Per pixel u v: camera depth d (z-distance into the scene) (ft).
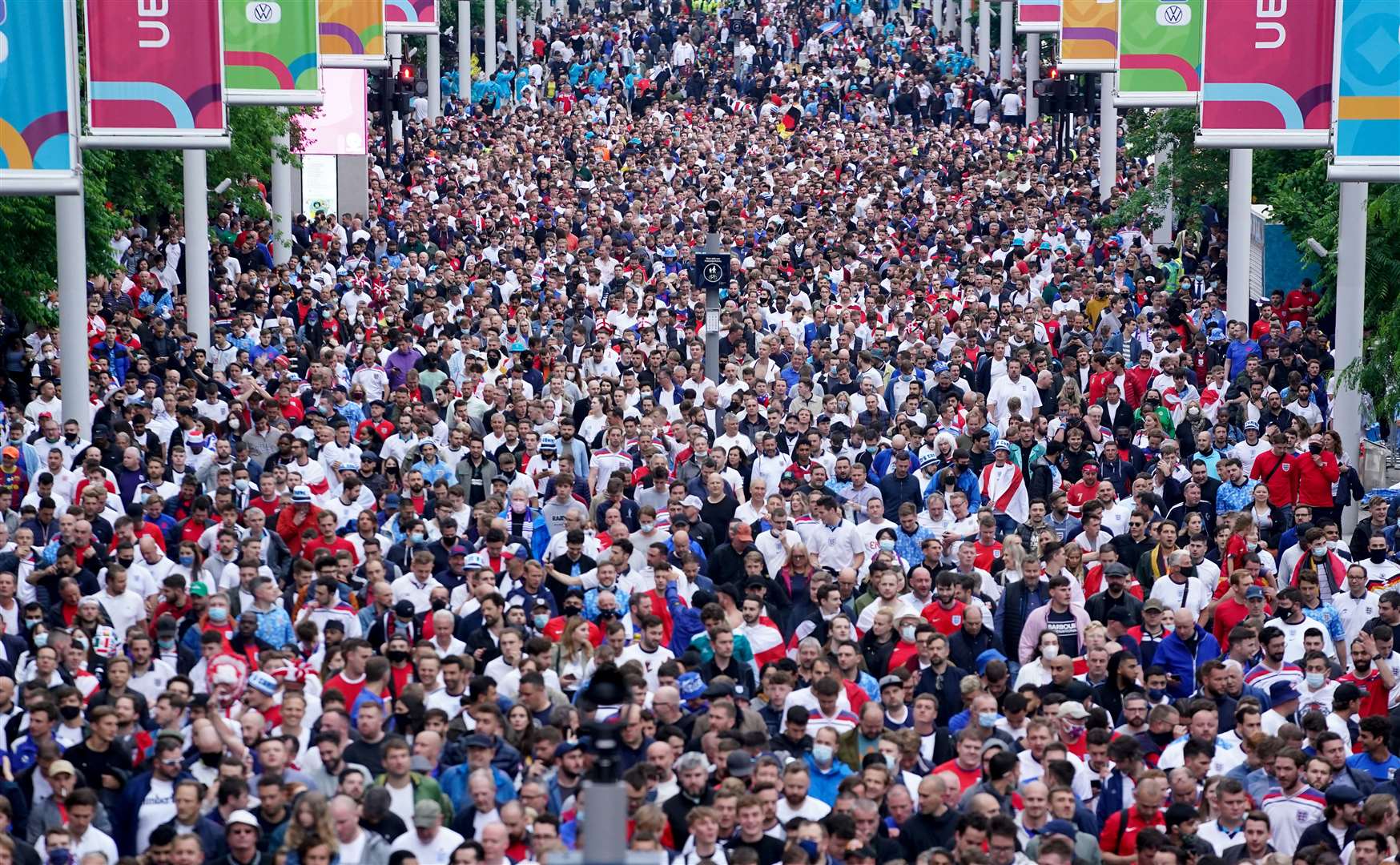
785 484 149.59
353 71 312.50
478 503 159.43
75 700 103.91
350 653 108.68
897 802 94.63
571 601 119.96
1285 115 168.04
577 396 195.62
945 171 393.91
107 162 214.07
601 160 410.31
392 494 151.53
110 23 167.84
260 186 302.25
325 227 313.32
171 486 156.87
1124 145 368.89
